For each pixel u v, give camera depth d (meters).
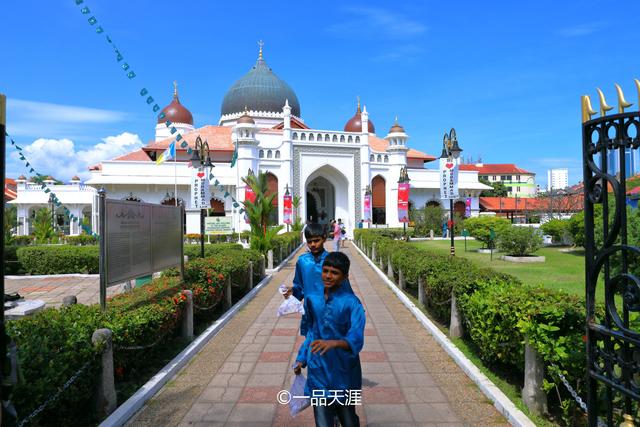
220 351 5.86
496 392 4.19
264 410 4.06
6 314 7.55
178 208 7.14
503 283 5.29
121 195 31.28
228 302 8.41
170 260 6.80
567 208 27.95
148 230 6.08
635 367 2.30
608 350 2.51
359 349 2.74
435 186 36.62
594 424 2.68
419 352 5.75
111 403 3.89
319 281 3.71
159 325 4.99
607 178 2.44
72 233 34.28
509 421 3.77
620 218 2.35
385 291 10.57
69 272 13.94
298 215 31.47
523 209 40.78
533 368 3.77
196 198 19.67
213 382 4.75
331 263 2.95
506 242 16.02
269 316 7.95
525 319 3.80
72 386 3.38
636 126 2.30
